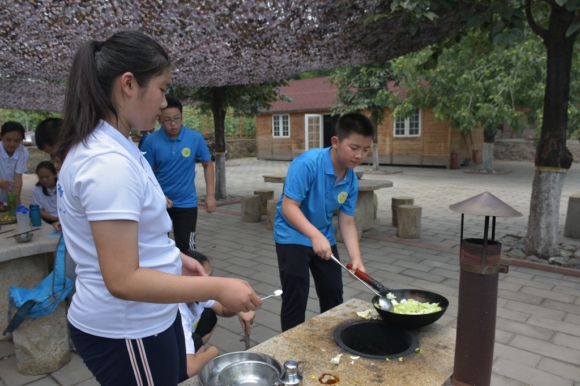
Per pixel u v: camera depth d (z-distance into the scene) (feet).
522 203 31.40
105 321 4.21
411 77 36.70
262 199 28.02
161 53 4.27
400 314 6.25
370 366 5.64
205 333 9.08
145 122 4.35
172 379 4.72
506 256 17.60
